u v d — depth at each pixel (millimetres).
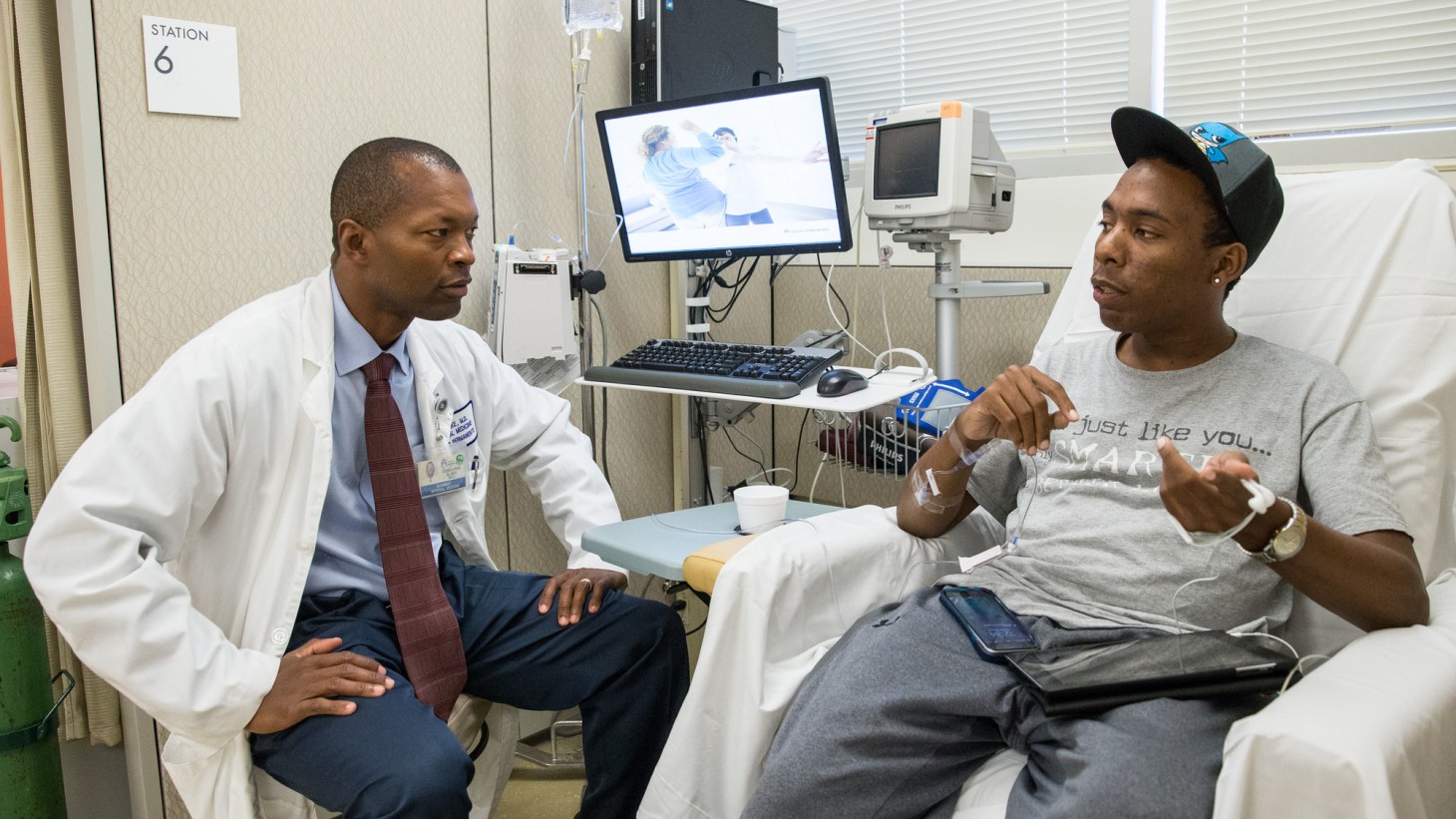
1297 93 2072
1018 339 2352
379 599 1484
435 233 1381
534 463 1795
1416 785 931
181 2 1670
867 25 2711
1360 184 1505
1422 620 1146
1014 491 1556
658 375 1974
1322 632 1341
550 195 2230
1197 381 1349
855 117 2781
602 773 1586
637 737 1566
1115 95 2299
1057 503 1418
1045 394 1322
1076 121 2371
